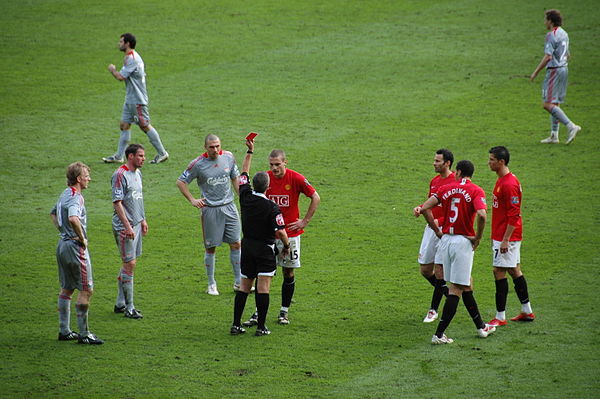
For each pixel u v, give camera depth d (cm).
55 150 6106
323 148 6162
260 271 3344
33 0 10331
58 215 3195
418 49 8706
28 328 3419
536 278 3991
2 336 3319
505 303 3469
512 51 8581
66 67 8106
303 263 4288
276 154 3497
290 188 3534
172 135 6425
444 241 3322
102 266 4241
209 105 7131
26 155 5991
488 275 4131
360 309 3675
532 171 5653
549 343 3250
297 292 3897
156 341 3303
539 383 2898
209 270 3897
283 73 8025
